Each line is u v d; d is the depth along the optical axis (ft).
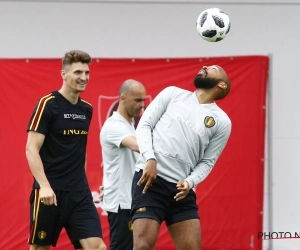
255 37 93.97
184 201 55.47
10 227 88.74
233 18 93.97
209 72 55.83
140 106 69.36
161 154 54.75
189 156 55.31
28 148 60.18
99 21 93.81
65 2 93.71
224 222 89.56
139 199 54.90
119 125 68.23
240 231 89.40
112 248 69.41
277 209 93.15
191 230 55.01
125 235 68.59
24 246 88.74
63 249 89.51
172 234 55.88
